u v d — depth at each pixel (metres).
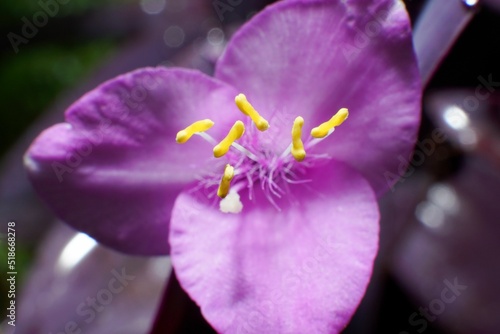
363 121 0.09
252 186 0.09
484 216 0.11
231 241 0.09
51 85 0.19
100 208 0.09
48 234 0.13
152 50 0.15
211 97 0.09
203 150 0.09
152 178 0.09
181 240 0.08
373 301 0.11
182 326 0.09
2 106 0.19
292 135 0.08
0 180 0.14
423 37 0.09
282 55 0.09
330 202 0.09
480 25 0.10
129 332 0.11
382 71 0.08
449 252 0.11
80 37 0.16
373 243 0.08
